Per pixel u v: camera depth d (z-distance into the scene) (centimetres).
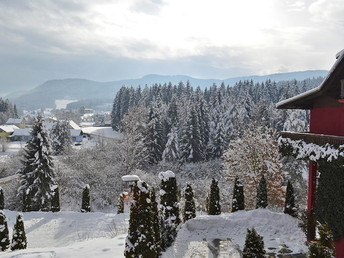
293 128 3641
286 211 1795
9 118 14550
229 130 5681
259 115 5678
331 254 859
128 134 4394
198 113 5703
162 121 6384
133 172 4197
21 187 3181
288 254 1334
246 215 1783
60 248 1328
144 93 10919
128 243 1016
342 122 1243
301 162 3400
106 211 3775
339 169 1261
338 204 1263
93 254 1217
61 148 6438
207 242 1492
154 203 1250
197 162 5141
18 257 1182
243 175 2909
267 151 2819
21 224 1484
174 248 1410
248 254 921
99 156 4559
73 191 3828
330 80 1218
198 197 3378
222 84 11569
